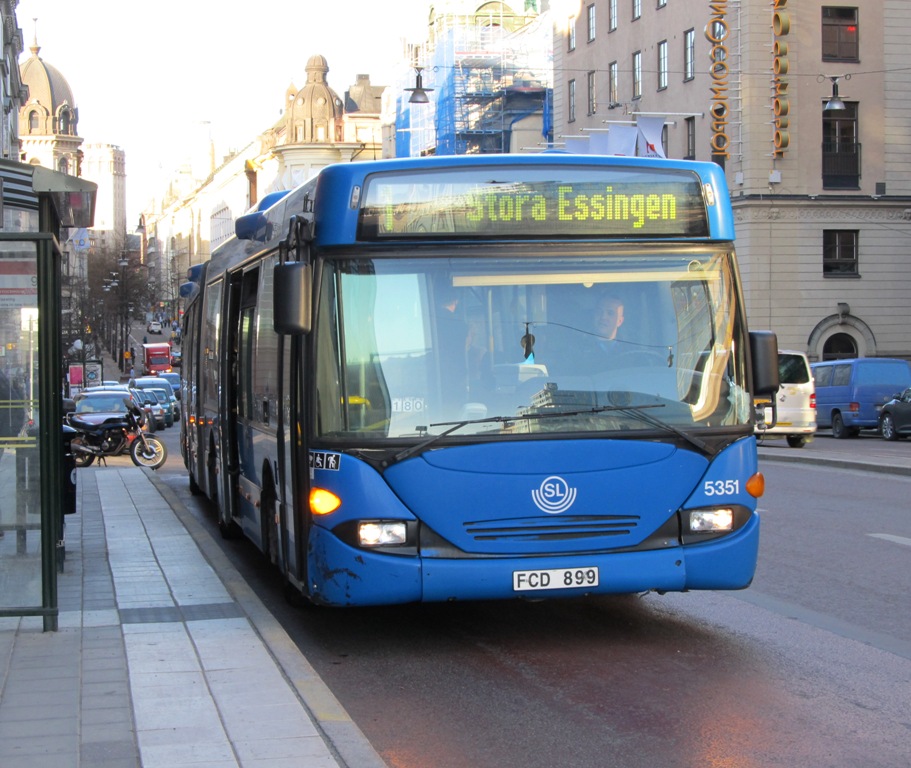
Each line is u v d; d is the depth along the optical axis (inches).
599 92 2202.3
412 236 304.3
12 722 234.5
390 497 293.7
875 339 1803.6
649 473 301.0
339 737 224.2
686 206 315.9
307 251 309.7
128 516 619.2
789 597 385.7
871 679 282.2
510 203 307.7
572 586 295.4
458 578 292.0
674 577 300.0
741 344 315.3
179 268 6796.3
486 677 289.9
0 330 310.8
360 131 4271.7
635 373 306.3
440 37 2800.2
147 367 4138.8
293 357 318.0
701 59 1861.5
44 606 315.9
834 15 1779.0
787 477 824.9
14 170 368.5
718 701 264.1
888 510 615.2
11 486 315.0
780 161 1764.3
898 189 1806.1
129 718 237.5
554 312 306.2
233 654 292.4
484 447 295.7
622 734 241.0
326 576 296.8
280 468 345.4
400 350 300.7
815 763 221.6
